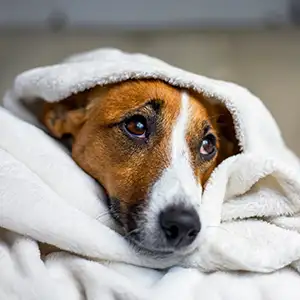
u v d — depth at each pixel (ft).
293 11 3.11
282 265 1.11
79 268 1.05
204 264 1.12
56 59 2.85
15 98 1.51
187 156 1.32
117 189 1.29
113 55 1.46
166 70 1.33
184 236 1.13
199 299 1.06
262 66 2.87
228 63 2.87
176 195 1.19
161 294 1.04
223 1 3.06
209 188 1.23
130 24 3.03
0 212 1.04
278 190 1.22
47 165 1.21
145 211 1.21
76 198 1.20
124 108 1.34
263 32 3.04
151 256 1.15
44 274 1.02
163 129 1.33
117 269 1.12
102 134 1.35
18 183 1.08
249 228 1.18
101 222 1.20
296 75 2.83
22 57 2.84
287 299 1.07
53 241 1.06
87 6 3.00
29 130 1.27
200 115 1.38
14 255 1.05
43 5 2.97
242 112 1.33
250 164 1.20
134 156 1.31
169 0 3.03
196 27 3.05
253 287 1.09
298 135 2.66
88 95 1.42
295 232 1.18
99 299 1.03
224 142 1.51
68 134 1.48
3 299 1.01
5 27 2.95
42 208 1.06
